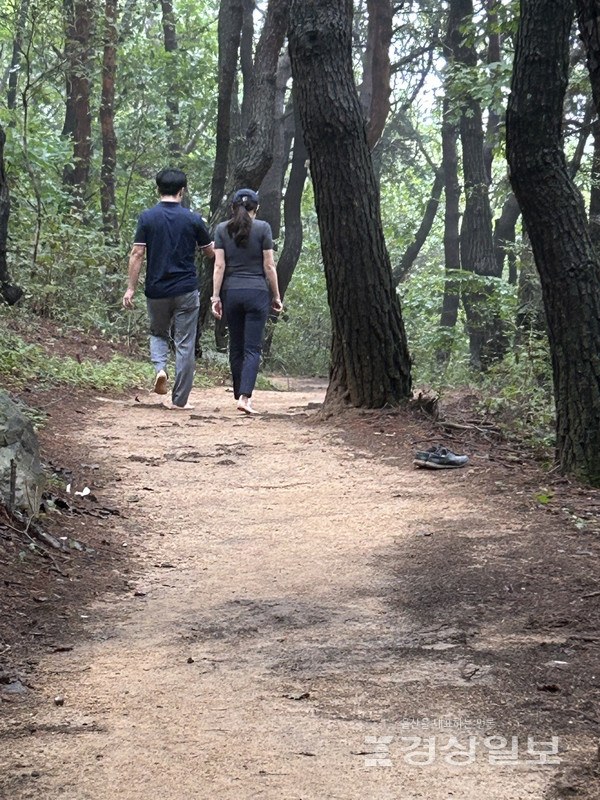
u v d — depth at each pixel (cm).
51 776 293
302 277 3067
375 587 486
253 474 745
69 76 2052
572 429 704
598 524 579
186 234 1012
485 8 2277
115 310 1636
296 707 345
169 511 648
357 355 948
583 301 698
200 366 1611
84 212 1866
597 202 1574
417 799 279
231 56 1941
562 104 693
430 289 2639
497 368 1304
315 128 929
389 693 356
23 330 1279
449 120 2122
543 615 431
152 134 2469
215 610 460
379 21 1980
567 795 281
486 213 2130
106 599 479
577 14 609
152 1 2991
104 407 1010
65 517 591
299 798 280
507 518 600
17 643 408
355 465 769
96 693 359
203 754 308
